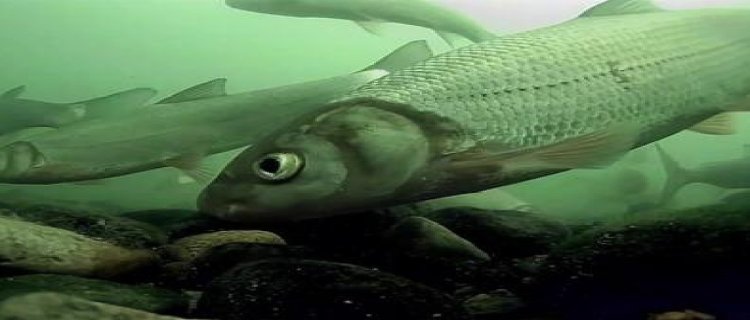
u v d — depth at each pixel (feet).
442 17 0.92
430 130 0.55
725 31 0.64
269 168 0.55
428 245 0.63
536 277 0.58
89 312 0.43
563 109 0.56
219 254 0.60
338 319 0.48
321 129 0.56
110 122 0.76
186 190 0.85
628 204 0.93
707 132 0.71
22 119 0.85
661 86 0.60
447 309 0.51
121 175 0.77
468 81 0.56
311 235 0.66
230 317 0.49
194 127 0.76
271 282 0.51
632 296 0.53
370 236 0.66
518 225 0.69
